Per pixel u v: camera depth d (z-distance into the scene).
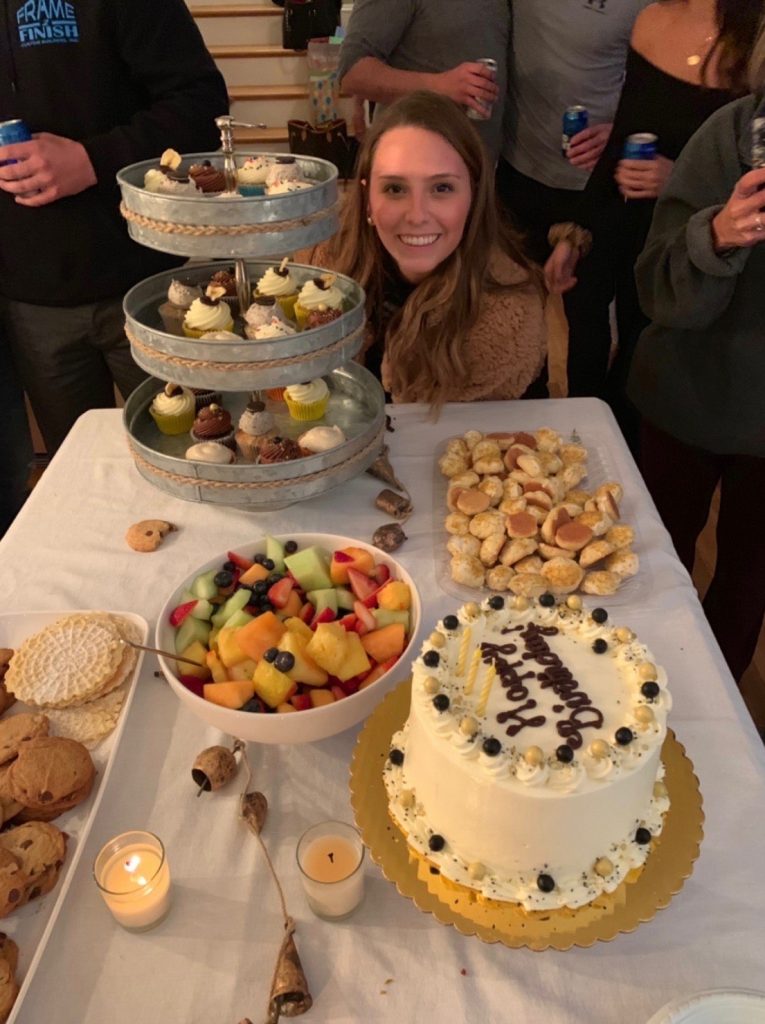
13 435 2.66
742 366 1.80
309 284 1.68
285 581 1.26
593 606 1.38
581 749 0.91
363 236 2.01
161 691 1.23
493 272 2.00
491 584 1.41
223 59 4.51
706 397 1.88
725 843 1.02
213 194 1.66
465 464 1.69
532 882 0.92
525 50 2.71
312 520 1.59
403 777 1.03
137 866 0.96
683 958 0.91
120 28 2.07
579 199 2.65
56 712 1.19
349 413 1.70
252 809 1.04
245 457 1.60
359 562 1.30
